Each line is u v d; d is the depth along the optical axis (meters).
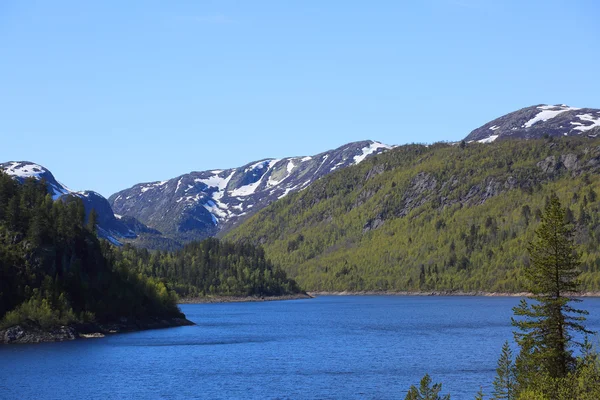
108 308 190.12
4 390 105.62
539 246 76.38
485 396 98.62
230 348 156.75
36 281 173.75
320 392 103.81
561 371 72.25
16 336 160.38
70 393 103.75
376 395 101.44
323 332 199.00
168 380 114.19
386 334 190.12
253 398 100.00
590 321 191.50
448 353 145.00
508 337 176.25
